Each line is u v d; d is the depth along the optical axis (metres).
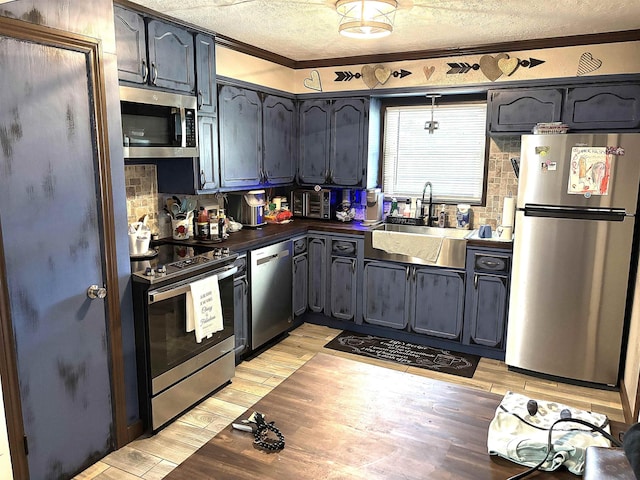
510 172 4.03
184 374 2.82
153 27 2.81
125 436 2.55
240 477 1.17
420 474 1.19
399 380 1.70
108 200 2.33
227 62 3.59
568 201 3.12
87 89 2.20
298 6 2.78
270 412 1.48
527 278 3.31
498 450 1.25
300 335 4.15
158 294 2.53
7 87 1.87
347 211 4.53
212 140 3.41
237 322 3.42
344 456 1.26
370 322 4.12
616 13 2.86
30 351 2.04
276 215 4.35
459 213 4.16
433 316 3.85
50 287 2.10
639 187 3.00
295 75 4.47
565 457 1.19
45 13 1.97
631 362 2.95
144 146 2.77
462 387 1.65
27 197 1.97
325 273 4.25
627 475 1.03
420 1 2.68
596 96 3.38
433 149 4.39
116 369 2.46
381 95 4.18
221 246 3.24
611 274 3.09
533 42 3.52
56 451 2.19
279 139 4.27
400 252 3.85
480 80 3.77
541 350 3.35
